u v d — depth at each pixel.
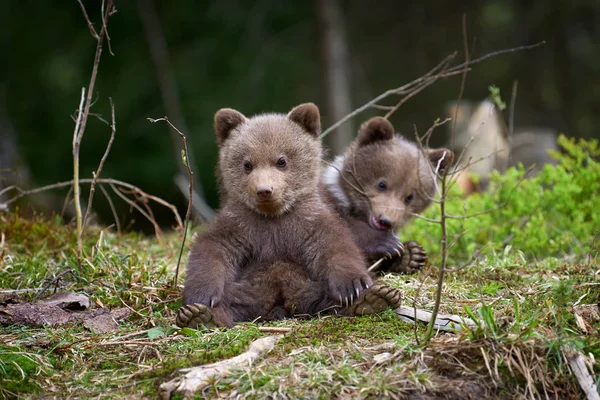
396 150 12.41
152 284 10.39
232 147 10.01
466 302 9.45
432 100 33.88
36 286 10.44
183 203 29.06
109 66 29.52
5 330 8.91
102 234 11.48
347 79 31.69
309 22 31.64
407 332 8.34
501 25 34.16
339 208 12.16
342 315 9.01
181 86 29.34
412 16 35.00
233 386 7.28
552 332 8.08
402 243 11.47
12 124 28.97
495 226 13.71
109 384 7.69
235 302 9.18
